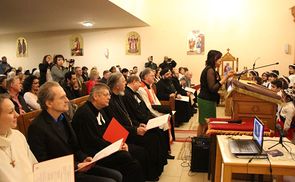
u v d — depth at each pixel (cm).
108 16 762
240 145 217
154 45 978
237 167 192
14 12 677
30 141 189
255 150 206
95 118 247
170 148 400
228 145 224
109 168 238
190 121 614
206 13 921
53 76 569
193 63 951
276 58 880
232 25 903
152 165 305
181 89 624
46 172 146
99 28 1024
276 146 223
